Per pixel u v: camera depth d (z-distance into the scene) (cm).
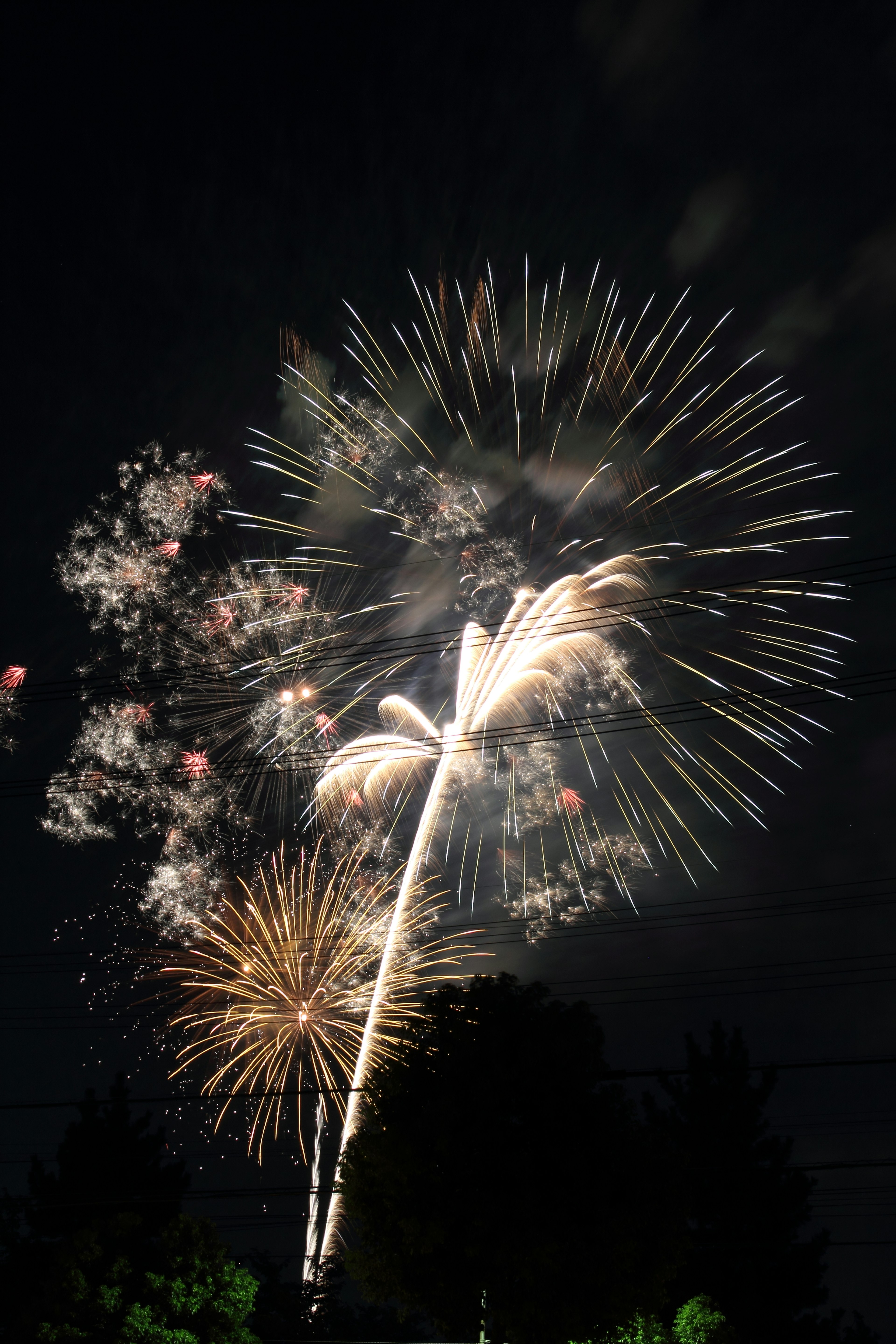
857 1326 4269
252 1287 2562
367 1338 3547
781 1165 3084
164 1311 2441
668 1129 3272
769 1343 2980
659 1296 1822
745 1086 3256
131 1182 3088
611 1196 1788
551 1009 1942
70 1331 2395
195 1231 2569
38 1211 3005
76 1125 3184
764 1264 3039
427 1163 1783
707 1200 3117
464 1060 1866
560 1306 1708
